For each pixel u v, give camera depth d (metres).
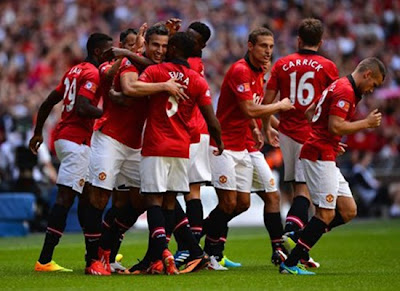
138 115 29.72
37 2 92.06
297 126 33.81
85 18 91.44
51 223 31.22
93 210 29.58
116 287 25.34
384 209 73.44
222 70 83.00
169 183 29.28
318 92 33.69
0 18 89.56
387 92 84.94
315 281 27.25
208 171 32.97
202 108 29.16
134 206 30.48
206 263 30.47
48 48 84.62
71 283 26.50
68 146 31.23
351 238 50.84
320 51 91.06
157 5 93.88
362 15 100.94
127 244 45.78
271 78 34.28
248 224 64.31
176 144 28.94
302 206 33.50
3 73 80.56
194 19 92.12
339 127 28.38
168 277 28.27
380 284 26.56
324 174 29.17
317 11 99.00
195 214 32.62
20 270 31.41
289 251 32.03
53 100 32.16
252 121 33.25
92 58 31.41
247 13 95.50
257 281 27.09
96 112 29.69
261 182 33.25
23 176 55.53
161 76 28.80
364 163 71.31
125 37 31.64
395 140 80.31
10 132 59.16
